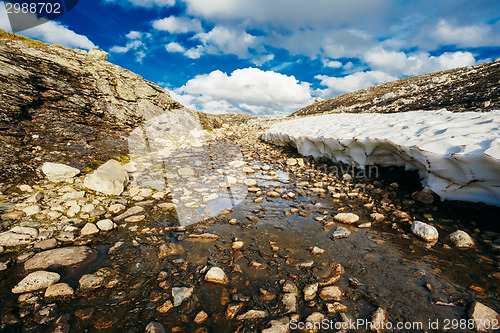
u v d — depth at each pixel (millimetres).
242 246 3664
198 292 2689
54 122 8562
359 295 2643
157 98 13703
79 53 13242
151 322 2246
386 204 5074
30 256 3191
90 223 4039
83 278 2809
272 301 2549
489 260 3145
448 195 4590
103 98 11289
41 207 4469
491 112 5387
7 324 2170
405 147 5203
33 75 8969
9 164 5703
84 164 6922
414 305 2480
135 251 3492
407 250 3484
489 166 3732
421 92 24875
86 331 2164
